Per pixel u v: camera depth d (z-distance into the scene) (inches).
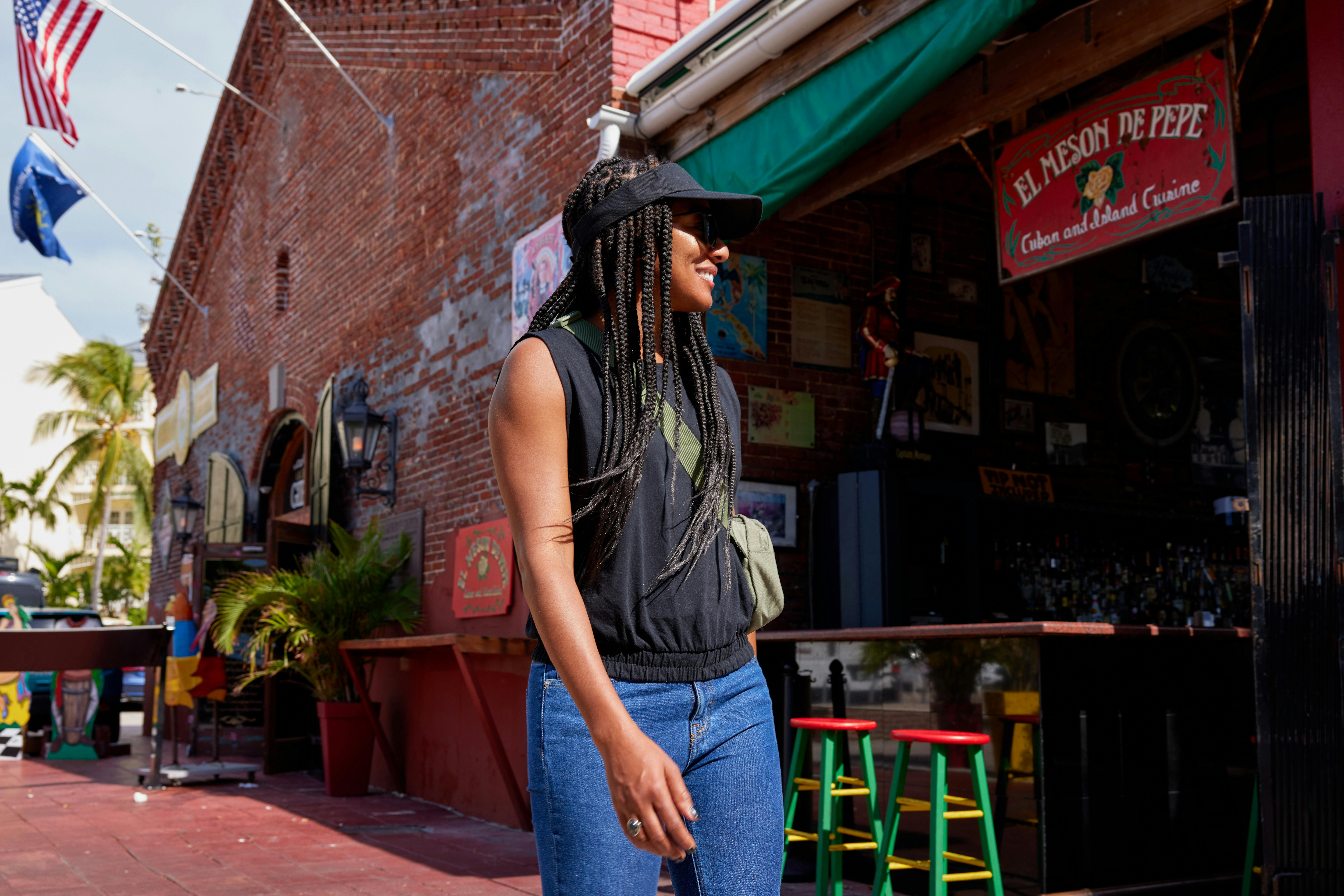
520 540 53.0
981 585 277.7
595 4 267.6
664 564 56.6
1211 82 175.8
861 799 202.5
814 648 213.6
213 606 396.8
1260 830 166.6
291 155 475.2
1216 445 331.3
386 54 381.7
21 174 486.3
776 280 268.5
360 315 394.0
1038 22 204.5
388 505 358.0
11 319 1793.8
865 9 196.7
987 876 151.7
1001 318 298.4
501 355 295.4
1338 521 139.5
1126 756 179.5
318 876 210.5
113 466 1419.8
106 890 198.8
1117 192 191.2
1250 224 146.1
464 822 276.1
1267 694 140.2
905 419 261.6
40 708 511.2
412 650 316.8
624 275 57.9
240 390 526.0
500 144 305.6
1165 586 316.2
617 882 54.3
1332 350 141.0
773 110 220.7
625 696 54.8
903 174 287.4
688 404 60.6
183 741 495.2
